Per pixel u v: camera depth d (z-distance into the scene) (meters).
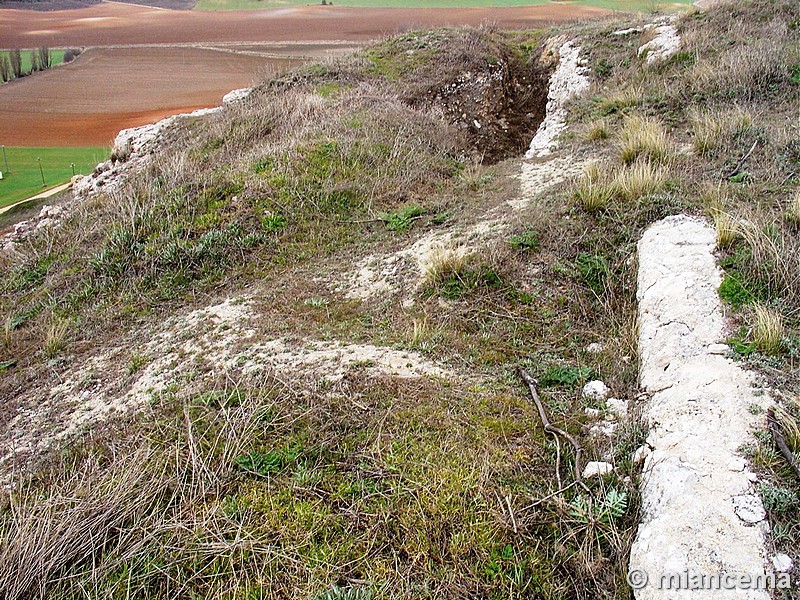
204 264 7.76
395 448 4.05
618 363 4.73
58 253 9.30
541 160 9.09
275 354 5.39
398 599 3.10
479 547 3.32
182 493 3.85
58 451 4.84
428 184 9.01
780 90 8.98
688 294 4.72
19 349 7.23
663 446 3.59
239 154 10.46
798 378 3.73
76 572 3.46
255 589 3.26
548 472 3.81
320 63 14.66
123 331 7.02
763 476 3.16
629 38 13.23
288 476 3.95
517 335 5.27
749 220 5.26
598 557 3.21
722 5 12.39
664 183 6.44
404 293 6.16
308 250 7.76
